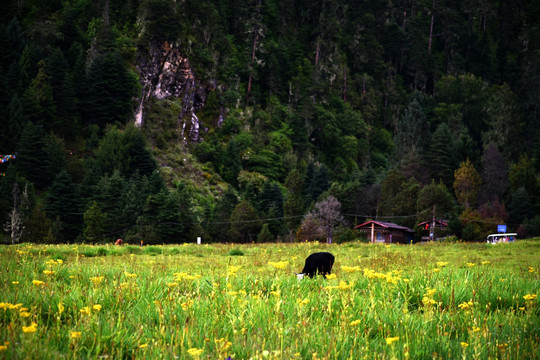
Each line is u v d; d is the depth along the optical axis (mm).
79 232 82500
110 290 5660
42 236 73938
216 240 82000
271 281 7262
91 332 3924
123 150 110250
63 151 108875
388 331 4441
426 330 4660
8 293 5355
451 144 129250
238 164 146750
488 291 6633
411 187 82750
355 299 5617
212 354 3629
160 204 76438
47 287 5773
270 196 104750
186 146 146500
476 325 4773
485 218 77438
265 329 4133
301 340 4031
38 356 3270
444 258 18594
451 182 118812
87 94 136500
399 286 6781
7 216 78562
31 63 134500
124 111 137625
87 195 87438
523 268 13289
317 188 126562
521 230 86188
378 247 25953
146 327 4289
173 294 5703
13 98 115125
